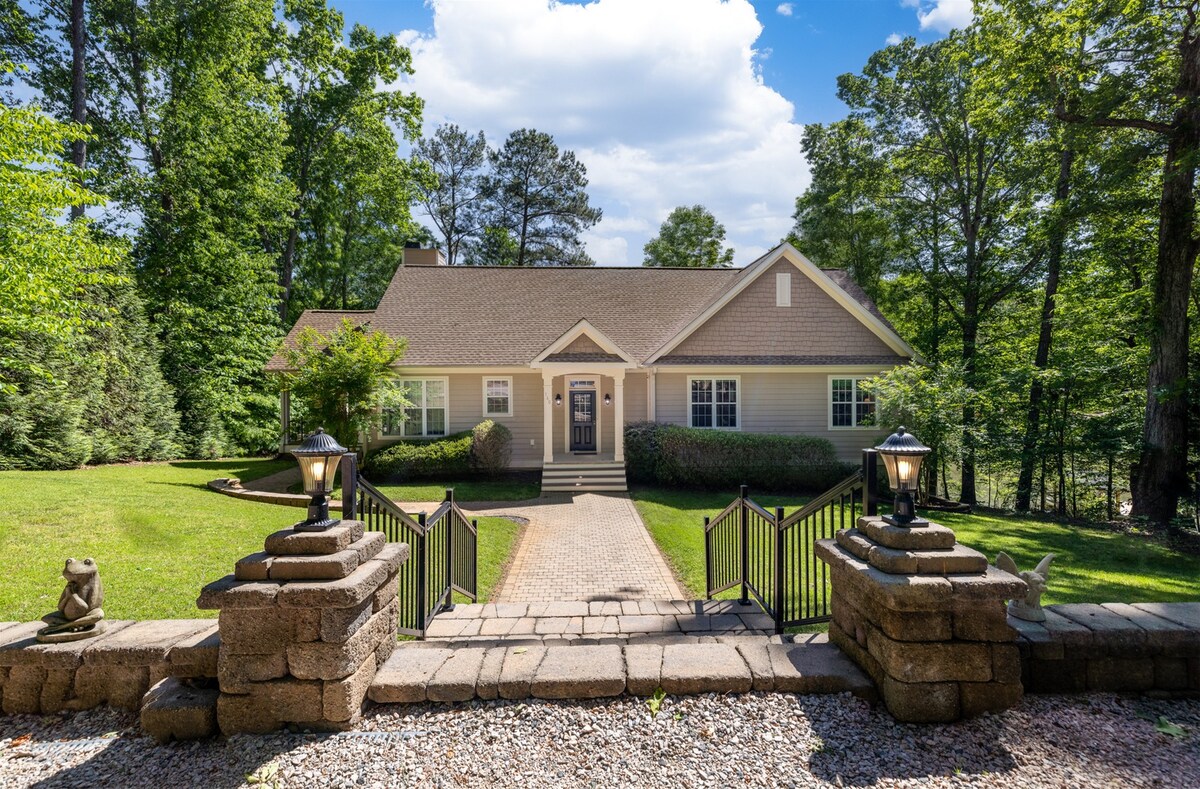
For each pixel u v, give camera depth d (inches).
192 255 809.5
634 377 715.4
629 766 110.0
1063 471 608.1
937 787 104.0
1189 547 417.1
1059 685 133.9
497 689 130.0
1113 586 300.5
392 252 1331.2
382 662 139.2
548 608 235.1
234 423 853.8
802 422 705.6
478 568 335.3
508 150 1594.5
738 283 690.8
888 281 1087.0
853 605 139.0
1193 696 133.8
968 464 619.2
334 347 601.3
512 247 1609.3
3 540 299.0
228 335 848.9
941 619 120.0
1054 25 492.4
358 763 110.9
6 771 113.3
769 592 234.8
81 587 140.4
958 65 711.7
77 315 527.8
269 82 986.1
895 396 583.5
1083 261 658.8
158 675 133.7
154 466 653.9
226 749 115.4
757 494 594.9
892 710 120.9
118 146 808.3
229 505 426.9
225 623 118.5
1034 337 751.1
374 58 1041.5
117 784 108.7
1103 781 105.4
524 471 699.4
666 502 543.8
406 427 703.1
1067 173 647.8
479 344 724.7
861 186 884.0
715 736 118.0
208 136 821.2
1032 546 402.3
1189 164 450.0
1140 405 564.7
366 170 1094.4
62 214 499.5
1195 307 573.9
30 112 432.1
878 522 137.0
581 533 429.4
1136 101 489.1
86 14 765.3
